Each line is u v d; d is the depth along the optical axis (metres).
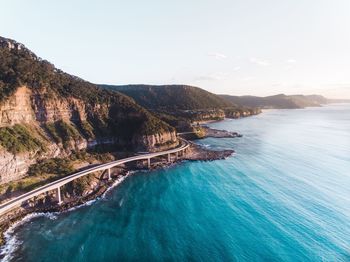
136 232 65.06
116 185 99.12
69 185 89.94
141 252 56.97
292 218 68.12
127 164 122.31
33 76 123.31
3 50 133.62
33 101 116.94
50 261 54.69
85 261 54.50
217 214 72.38
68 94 134.62
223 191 88.88
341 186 89.75
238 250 56.03
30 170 93.94
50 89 126.62
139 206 80.12
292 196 81.81
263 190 87.75
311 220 66.81
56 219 72.25
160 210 76.88
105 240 61.84
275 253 54.50
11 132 99.00
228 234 62.16
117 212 76.25
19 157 91.50
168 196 87.25
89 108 142.88
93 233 65.06
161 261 53.75
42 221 71.06
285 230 62.72
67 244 60.50
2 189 80.62
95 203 82.69
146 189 94.56
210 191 89.69
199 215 72.56
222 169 116.00
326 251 54.66
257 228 64.12
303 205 75.31
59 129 122.06
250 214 71.19
